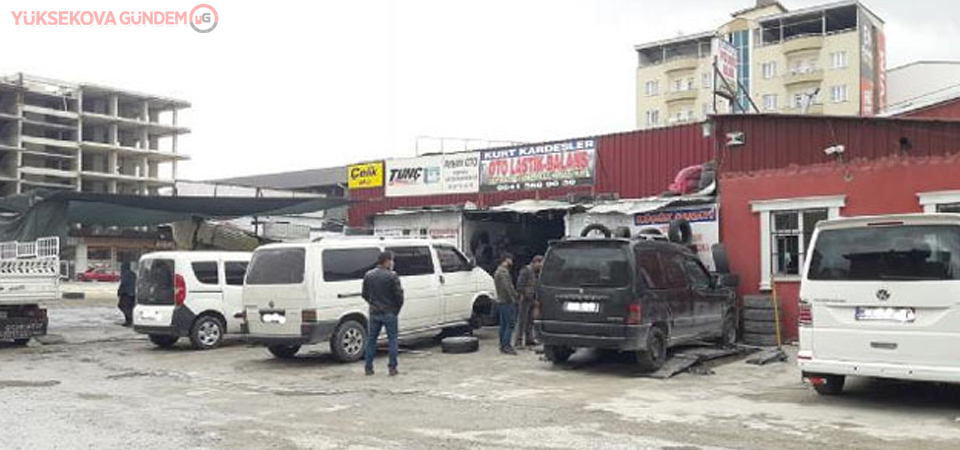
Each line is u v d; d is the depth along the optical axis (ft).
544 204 60.64
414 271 46.42
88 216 62.28
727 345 44.62
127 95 335.67
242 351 47.73
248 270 42.83
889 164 46.21
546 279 38.75
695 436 24.03
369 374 37.42
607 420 26.48
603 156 69.21
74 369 40.14
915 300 26.73
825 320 28.58
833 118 49.39
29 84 310.45
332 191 240.53
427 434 24.45
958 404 28.58
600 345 36.81
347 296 42.09
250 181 262.47
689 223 53.36
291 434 24.48
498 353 44.93
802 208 48.96
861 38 226.79
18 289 48.67
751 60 245.45
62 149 315.99
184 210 62.44
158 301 48.60
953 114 72.64
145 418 27.02
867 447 22.61
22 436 24.07
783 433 24.39
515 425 25.76
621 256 36.83
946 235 26.76
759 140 52.31
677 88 262.47
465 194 78.23
